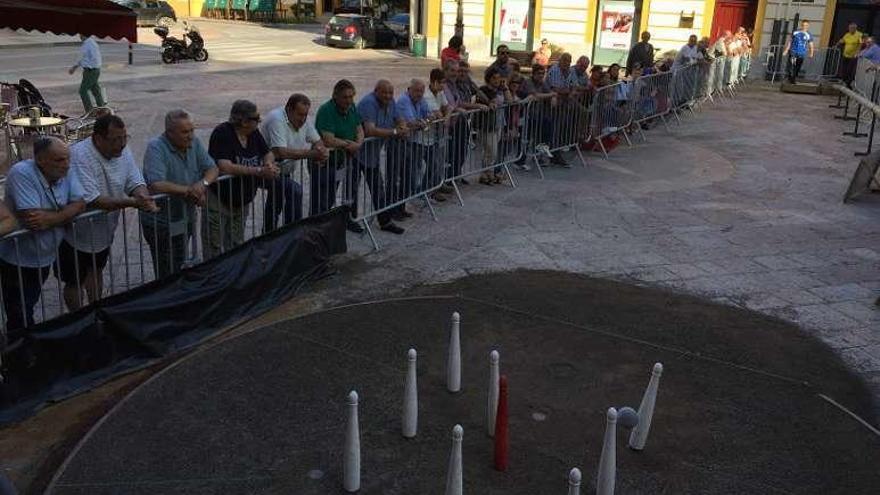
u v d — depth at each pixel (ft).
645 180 37.17
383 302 21.43
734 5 83.20
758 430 15.74
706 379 17.81
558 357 18.57
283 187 22.89
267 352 18.22
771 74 79.46
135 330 17.57
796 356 19.30
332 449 14.47
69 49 92.79
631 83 45.01
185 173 19.40
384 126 26.89
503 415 13.65
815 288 23.94
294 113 22.72
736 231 29.45
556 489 13.48
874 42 66.64
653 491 13.56
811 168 40.70
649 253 26.63
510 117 34.71
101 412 15.78
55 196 16.47
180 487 13.20
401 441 14.76
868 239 28.96
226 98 58.59
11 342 15.08
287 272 21.88
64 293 18.26
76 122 39.29
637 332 20.21
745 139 48.26
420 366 17.79
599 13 90.99
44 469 13.88
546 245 27.09
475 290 22.70
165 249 19.54
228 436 14.78
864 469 14.55
